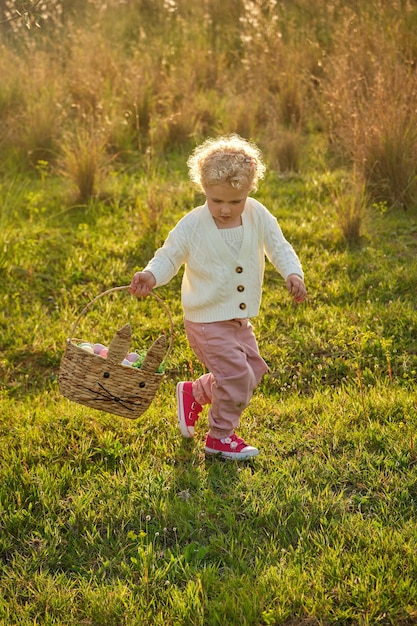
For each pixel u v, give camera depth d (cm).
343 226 672
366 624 295
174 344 532
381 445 408
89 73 980
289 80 962
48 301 602
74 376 363
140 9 1291
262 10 1184
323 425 427
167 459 406
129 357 395
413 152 734
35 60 1005
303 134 935
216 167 358
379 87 757
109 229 711
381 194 741
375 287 599
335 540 339
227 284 381
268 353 516
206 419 442
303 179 812
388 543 333
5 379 503
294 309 574
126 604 308
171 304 584
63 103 946
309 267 632
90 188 772
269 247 395
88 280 628
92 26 1161
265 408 452
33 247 671
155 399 466
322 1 1155
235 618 300
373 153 739
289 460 397
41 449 412
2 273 629
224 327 387
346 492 376
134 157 897
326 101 926
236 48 1147
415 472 383
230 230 381
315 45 1020
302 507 360
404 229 690
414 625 296
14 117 920
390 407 439
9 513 364
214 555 338
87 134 812
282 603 307
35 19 502
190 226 382
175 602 307
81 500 369
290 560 330
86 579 327
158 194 755
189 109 933
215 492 379
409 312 548
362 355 507
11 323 566
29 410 456
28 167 870
